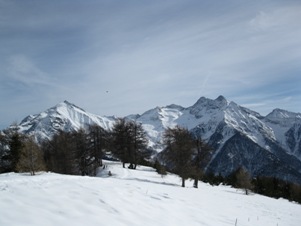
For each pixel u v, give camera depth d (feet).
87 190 50.42
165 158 139.54
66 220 35.19
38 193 43.45
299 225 71.26
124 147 208.54
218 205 74.43
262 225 60.34
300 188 265.34
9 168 148.66
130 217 41.68
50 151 195.72
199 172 134.82
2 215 32.60
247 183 167.73
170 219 45.85
